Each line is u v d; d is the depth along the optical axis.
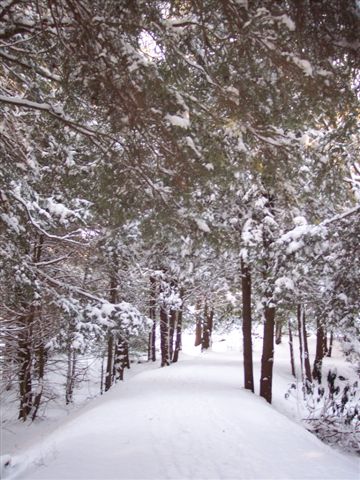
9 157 8.16
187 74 5.92
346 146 8.95
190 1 5.15
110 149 6.62
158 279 25.42
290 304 15.58
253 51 5.34
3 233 8.45
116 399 13.75
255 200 14.27
